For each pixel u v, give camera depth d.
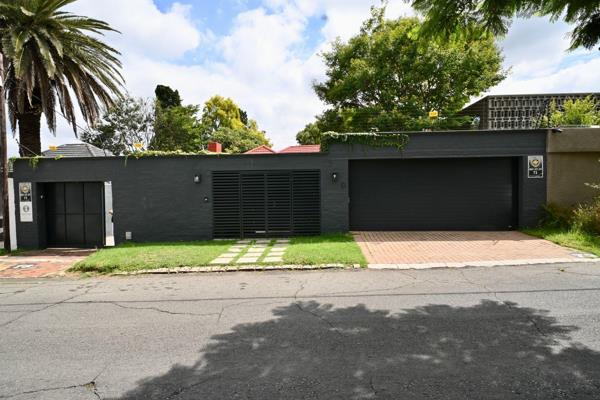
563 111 17.86
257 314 5.18
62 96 14.22
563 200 11.70
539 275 6.90
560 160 11.70
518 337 4.16
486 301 5.46
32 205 12.61
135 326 4.84
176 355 3.93
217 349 4.05
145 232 12.47
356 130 22.25
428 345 4.01
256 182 12.39
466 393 3.05
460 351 3.84
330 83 25.81
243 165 12.40
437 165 12.54
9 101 13.73
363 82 21.89
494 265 7.77
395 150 12.12
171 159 12.41
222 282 7.06
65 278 7.92
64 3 13.18
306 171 12.33
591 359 3.60
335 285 6.60
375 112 21.72
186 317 5.14
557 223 11.18
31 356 4.00
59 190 13.01
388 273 7.38
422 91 22.05
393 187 12.67
